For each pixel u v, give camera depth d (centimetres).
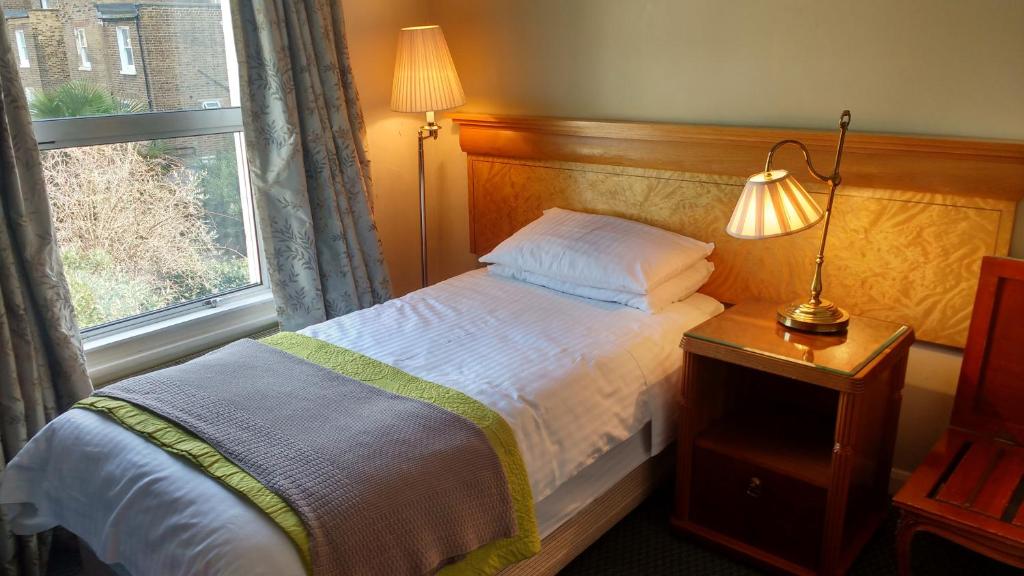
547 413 188
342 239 282
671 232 269
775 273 253
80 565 233
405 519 152
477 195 328
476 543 164
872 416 207
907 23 218
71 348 221
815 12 232
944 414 235
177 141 263
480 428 173
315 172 275
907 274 229
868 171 225
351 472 154
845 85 232
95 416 181
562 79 294
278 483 150
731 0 247
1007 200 207
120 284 258
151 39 252
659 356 223
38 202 211
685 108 266
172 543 145
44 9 227
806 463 209
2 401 207
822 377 190
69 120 233
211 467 156
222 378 196
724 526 225
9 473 181
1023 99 205
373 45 305
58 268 219
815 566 208
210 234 280
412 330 233
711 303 258
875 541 229
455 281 280
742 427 231
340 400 184
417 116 330
